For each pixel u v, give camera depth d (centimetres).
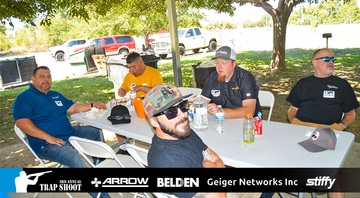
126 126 231
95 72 1118
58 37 1773
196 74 456
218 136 190
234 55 240
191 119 224
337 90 238
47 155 247
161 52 1286
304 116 251
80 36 1504
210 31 1512
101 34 1386
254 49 1301
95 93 752
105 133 443
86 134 291
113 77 555
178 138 129
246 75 240
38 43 1762
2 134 488
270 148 166
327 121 240
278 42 757
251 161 152
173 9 462
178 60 485
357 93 510
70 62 1195
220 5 753
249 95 235
